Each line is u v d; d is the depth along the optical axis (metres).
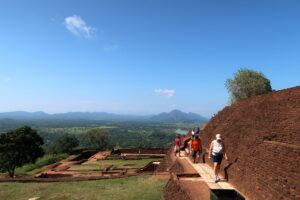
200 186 9.99
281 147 7.65
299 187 5.79
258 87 40.19
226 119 18.14
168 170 17.47
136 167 30.33
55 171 28.12
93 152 52.12
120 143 156.25
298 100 9.70
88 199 11.77
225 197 6.16
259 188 7.59
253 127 11.43
